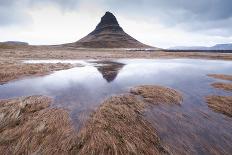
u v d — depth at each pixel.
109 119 10.73
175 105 13.97
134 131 9.50
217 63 50.44
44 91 18.28
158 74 29.92
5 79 23.22
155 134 9.33
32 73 28.11
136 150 7.88
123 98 14.98
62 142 8.25
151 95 15.88
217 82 22.73
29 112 11.70
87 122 10.48
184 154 7.89
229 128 10.41
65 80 24.09
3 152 7.52
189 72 32.50
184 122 11.06
